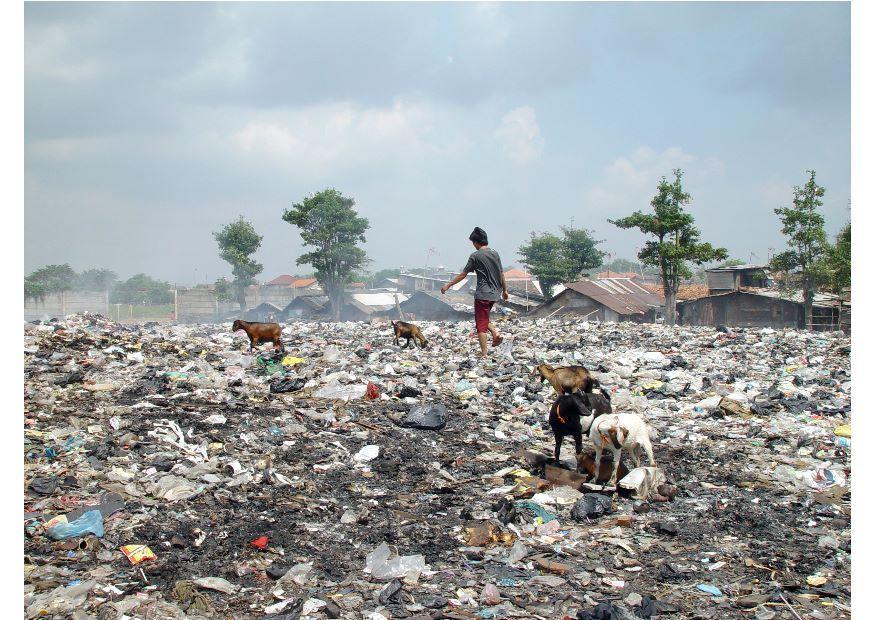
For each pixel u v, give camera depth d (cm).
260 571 509
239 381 1070
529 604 478
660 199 4784
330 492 679
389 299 6462
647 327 2286
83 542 520
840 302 4631
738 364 1507
